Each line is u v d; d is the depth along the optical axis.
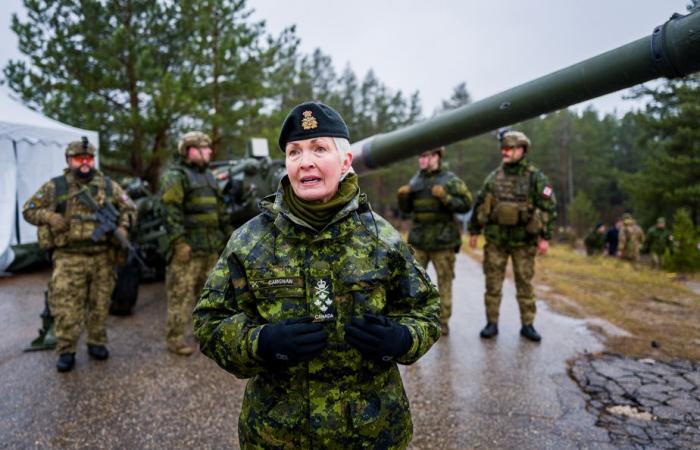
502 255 4.80
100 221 3.93
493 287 4.85
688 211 18.78
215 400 3.38
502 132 4.72
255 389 1.58
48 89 10.58
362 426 1.47
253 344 1.37
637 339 4.71
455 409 3.25
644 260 14.31
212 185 4.58
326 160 1.49
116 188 4.20
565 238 26.59
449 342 4.68
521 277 4.76
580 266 10.00
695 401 3.32
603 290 7.16
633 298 6.61
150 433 2.92
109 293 4.20
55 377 3.78
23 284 7.24
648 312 5.80
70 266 3.88
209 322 1.52
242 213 5.30
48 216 3.76
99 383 3.67
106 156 11.14
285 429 1.47
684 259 10.02
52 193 3.87
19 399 3.38
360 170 3.66
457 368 3.99
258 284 1.48
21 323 5.29
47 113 9.96
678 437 2.86
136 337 4.83
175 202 4.28
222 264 1.57
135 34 10.94
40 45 10.37
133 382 3.69
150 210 7.24
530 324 4.77
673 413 3.15
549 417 3.12
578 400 3.36
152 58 10.32
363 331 1.35
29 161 7.98
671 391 3.49
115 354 4.33
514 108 2.48
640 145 18.50
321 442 1.46
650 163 17.64
